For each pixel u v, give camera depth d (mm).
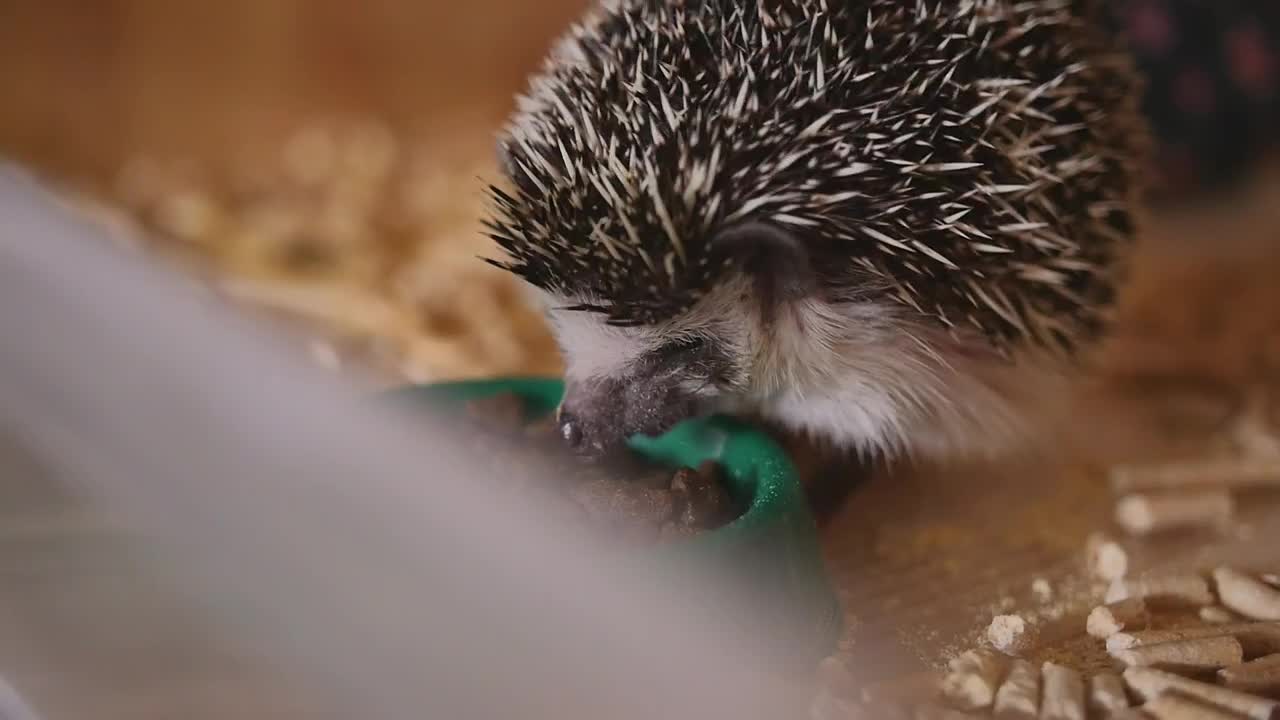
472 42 872
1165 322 590
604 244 402
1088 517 459
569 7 858
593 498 409
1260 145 723
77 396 442
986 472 479
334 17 848
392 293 585
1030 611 417
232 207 669
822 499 452
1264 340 574
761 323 421
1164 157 704
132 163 721
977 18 428
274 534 397
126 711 359
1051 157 437
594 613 377
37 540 396
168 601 382
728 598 381
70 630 375
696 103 412
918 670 396
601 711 369
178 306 503
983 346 437
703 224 402
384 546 391
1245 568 428
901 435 440
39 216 542
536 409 450
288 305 562
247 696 363
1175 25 681
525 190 419
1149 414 521
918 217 414
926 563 438
